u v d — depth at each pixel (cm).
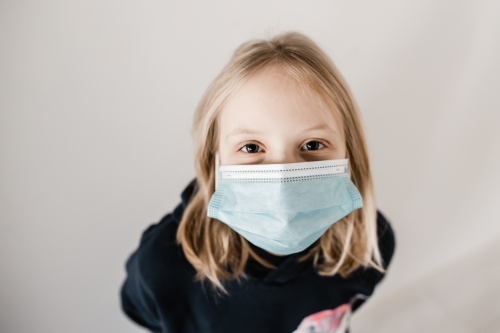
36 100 89
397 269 153
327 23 101
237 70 72
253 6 96
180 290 86
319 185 71
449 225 149
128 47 91
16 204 97
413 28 106
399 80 112
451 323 158
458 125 125
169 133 101
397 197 133
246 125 69
